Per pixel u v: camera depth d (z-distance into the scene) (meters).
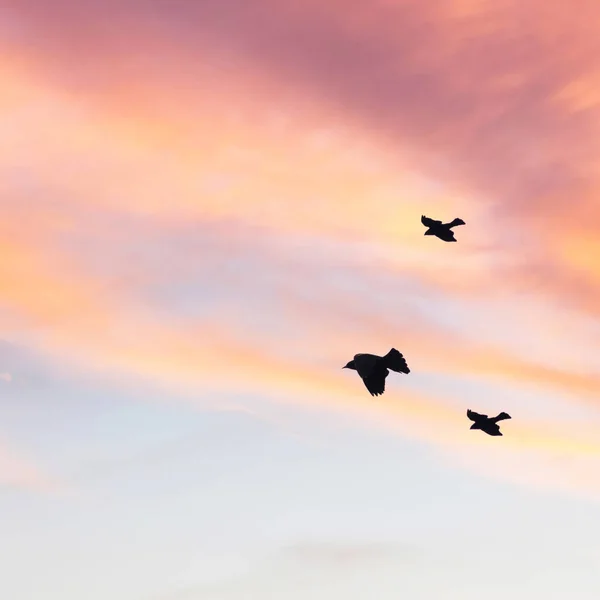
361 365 24.55
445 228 31.84
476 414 32.22
